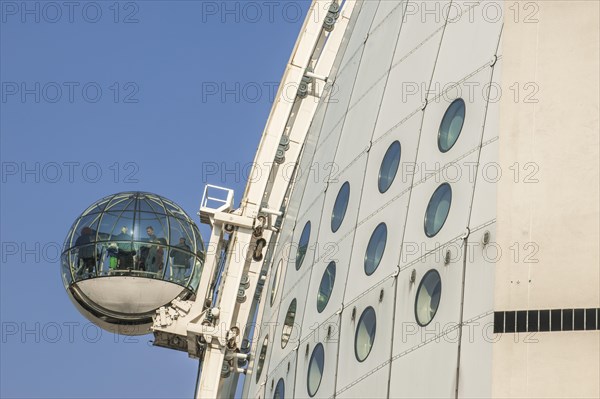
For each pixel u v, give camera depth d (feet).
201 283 228.43
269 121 233.96
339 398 152.46
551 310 120.98
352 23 207.41
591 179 125.49
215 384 219.00
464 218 136.77
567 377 118.01
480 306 128.36
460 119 146.10
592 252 122.31
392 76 171.73
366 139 172.14
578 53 131.64
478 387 124.47
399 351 141.38
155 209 236.84
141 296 231.30
